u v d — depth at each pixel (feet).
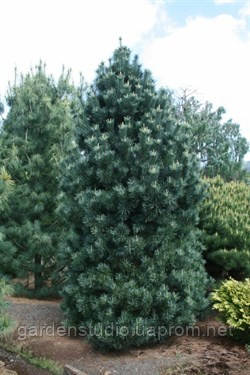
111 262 21.27
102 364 19.53
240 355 20.13
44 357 19.83
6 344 20.67
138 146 20.88
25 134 32.63
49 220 32.19
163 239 21.42
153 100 22.49
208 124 82.89
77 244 22.30
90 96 22.67
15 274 31.89
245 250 26.35
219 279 28.09
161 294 20.75
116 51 23.36
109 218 21.02
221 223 27.20
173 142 21.61
